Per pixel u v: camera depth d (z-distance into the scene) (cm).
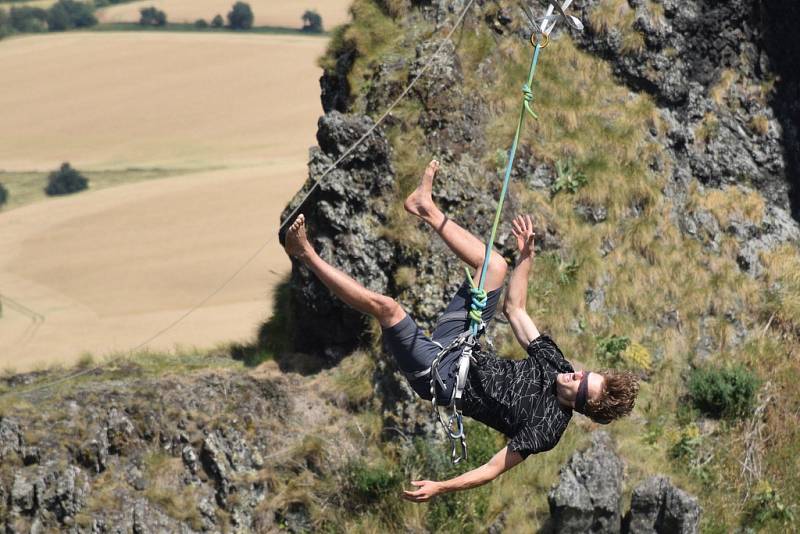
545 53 2600
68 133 19712
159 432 2153
